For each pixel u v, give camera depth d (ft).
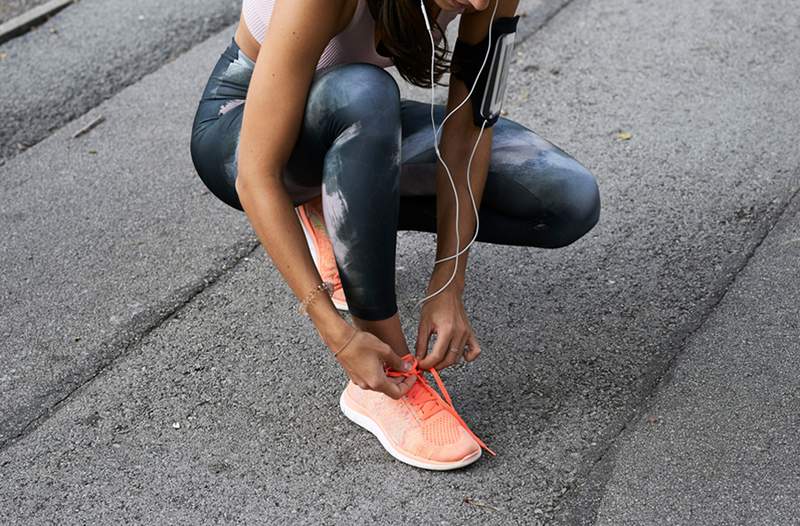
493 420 7.22
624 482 6.68
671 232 9.09
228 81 7.22
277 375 7.79
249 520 6.57
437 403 6.86
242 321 8.39
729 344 7.79
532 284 8.57
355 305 6.38
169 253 9.29
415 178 7.19
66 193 10.23
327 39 5.92
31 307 8.70
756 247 8.82
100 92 11.86
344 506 6.63
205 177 7.27
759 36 12.01
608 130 10.57
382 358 6.31
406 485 6.75
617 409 7.27
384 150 6.04
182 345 8.18
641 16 12.59
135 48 12.64
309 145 6.30
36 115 11.52
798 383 7.36
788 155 9.98
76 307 8.67
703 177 9.77
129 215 9.85
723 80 11.25
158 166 10.55
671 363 7.66
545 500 6.59
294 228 6.04
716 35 12.09
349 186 6.04
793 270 8.50
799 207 9.27
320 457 7.02
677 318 8.10
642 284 8.50
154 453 7.14
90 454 7.17
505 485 6.71
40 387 7.84
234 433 7.27
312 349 8.02
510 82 11.53
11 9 13.65
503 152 7.11
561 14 12.78
